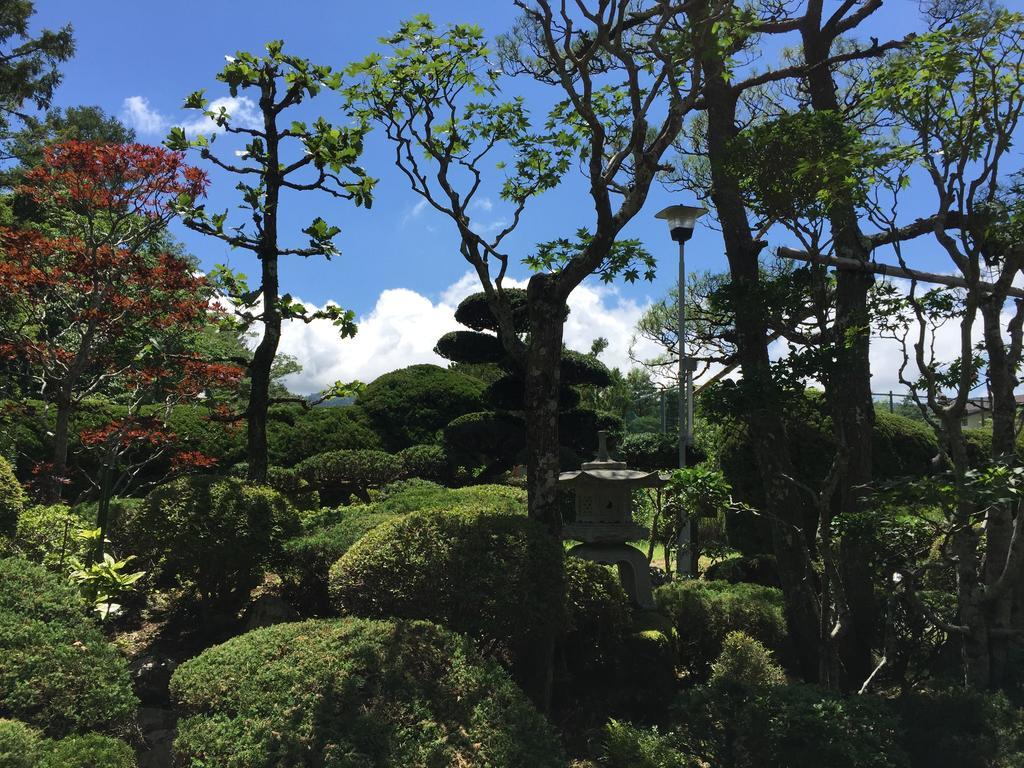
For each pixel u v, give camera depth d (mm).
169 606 6297
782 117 5121
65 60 19141
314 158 7707
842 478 6137
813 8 6609
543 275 5254
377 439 15219
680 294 10812
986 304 4836
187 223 7527
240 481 6223
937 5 5848
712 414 5219
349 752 3086
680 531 9016
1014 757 3604
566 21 5059
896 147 5090
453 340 14711
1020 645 4988
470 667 3658
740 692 3760
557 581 4543
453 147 6469
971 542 4793
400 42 6141
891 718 3600
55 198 8812
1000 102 4730
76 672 3533
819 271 5555
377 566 4441
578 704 5109
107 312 8617
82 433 8797
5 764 2752
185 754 3172
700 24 4895
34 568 4094
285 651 3682
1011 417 4789
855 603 5801
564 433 14961
